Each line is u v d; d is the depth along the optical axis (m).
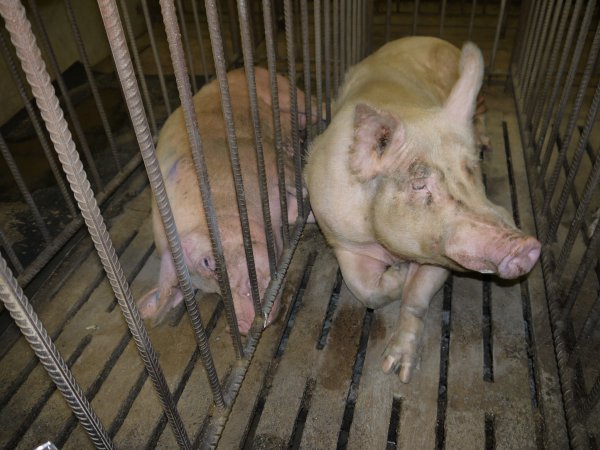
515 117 2.36
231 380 1.21
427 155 1.16
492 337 1.41
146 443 1.22
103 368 1.40
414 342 1.35
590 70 1.39
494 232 1.09
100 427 0.74
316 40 1.50
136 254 1.76
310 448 1.19
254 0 3.24
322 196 1.42
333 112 1.82
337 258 1.55
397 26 3.47
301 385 1.31
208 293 1.59
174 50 0.74
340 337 1.42
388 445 1.26
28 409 1.32
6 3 0.47
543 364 1.32
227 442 1.21
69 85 2.90
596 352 1.34
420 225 1.17
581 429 1.11
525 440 1.18
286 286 1.58
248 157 1.72
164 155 1.77
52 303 1.59
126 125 2.51
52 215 1.97
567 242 1.37
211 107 1.94
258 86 2.12
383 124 1.16
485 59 2.89
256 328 1.33
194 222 1.53
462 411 1.24
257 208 1.58
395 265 1.53
